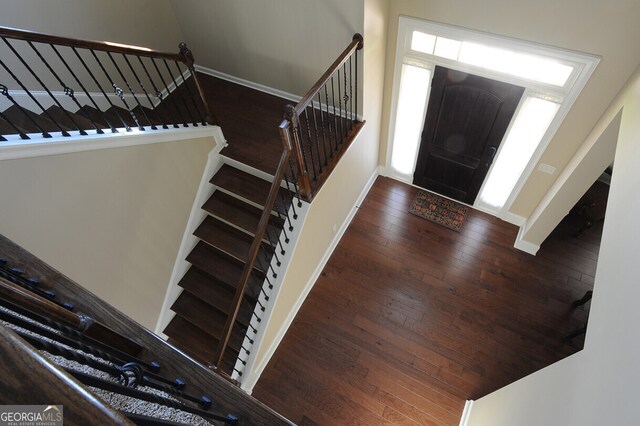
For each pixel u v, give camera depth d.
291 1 3.28
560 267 4.29
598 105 3.18
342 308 4.07
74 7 3.14
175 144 3.10
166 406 1.02
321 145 3.65
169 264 3.53
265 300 3.32
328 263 4.41
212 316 3.67
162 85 4.32
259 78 4.30
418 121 4.32
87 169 2.38
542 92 3.34
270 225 3.49
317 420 3.43
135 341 1.13
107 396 0.99
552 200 3.70
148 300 3.36
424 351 3.78
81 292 1.19
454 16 3.23
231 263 3.69
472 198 4.77
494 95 3.63
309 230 3.40
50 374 0.49
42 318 0.92
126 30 3.67
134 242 2.97
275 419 1.07
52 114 3.05
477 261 4.38
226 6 3.69
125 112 3.73
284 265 3.23
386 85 4.12
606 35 2.77
